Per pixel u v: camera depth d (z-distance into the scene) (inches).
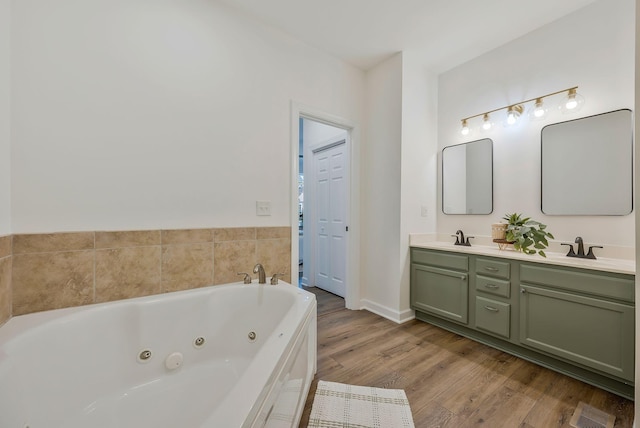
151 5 66.5
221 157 76.9
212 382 57.4
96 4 59.8
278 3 77.8
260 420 30.6
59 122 56.0
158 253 66.9
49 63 55.1
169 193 68.9
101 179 60.4
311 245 147.7
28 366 41.9
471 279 85.9
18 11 52.4
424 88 109.6
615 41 72.4
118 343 54.9
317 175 144.6
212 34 75.4
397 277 101.9
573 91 76.4
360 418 52.6
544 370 69.1
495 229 88.5
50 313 51.8
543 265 69.7
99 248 59.9
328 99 102.1
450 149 110.8
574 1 76.0
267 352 40.0
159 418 47.4
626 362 56.7
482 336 84.6
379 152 109.2
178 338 61.7
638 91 47.1
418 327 96.1
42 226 54.4
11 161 51.6
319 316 105.7
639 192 47.4
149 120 66.1
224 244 76.8
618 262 66.6
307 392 58.1
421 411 54.5
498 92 97.0
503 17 82.9
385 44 96.6
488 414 53.7
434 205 113.9
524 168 89.7
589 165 75.9
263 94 84.9
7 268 49.9
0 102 48.7
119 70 62.4
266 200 85.0
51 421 43.8
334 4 78.2
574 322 64.4
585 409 55.0
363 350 79.0
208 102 74.7
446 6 78.9
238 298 69.1
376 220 110.4
